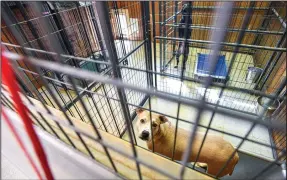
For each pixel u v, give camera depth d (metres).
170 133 1.48
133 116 2.17
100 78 0.34
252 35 2.97
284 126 0.28
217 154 1.29
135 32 2.28
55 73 1.58
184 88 2.57
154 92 0.33
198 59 2.84
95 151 0.84
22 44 0.56
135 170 0.74
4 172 0.91
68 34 2.33
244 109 2.19
